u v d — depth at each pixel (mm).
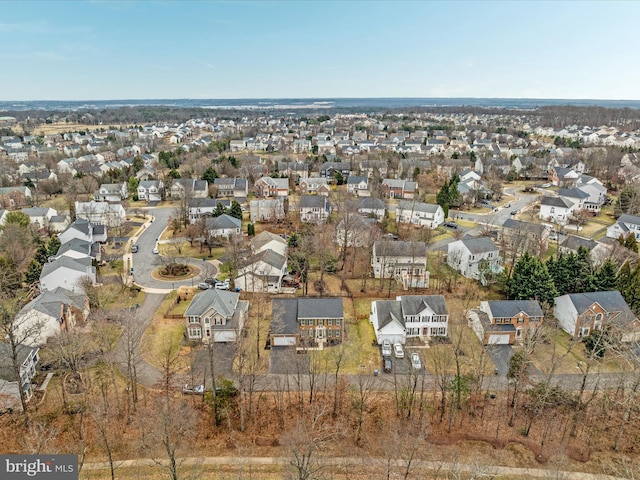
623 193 130125
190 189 141375
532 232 99188
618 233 108188
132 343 54406
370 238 94500
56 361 58469
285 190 151625
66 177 161500
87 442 47719
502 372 60344
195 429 50156
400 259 86750
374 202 124125
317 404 53781
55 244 93938
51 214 118812
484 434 50312
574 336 67125
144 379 57281
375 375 59062
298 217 125438
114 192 148125
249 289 81438
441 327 67938
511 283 77000
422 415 52188
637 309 71438
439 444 48656
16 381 51750
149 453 46656
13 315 50906
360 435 49625
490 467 45406
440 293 80750
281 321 66125
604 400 54438
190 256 99938
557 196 134375
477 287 83188
